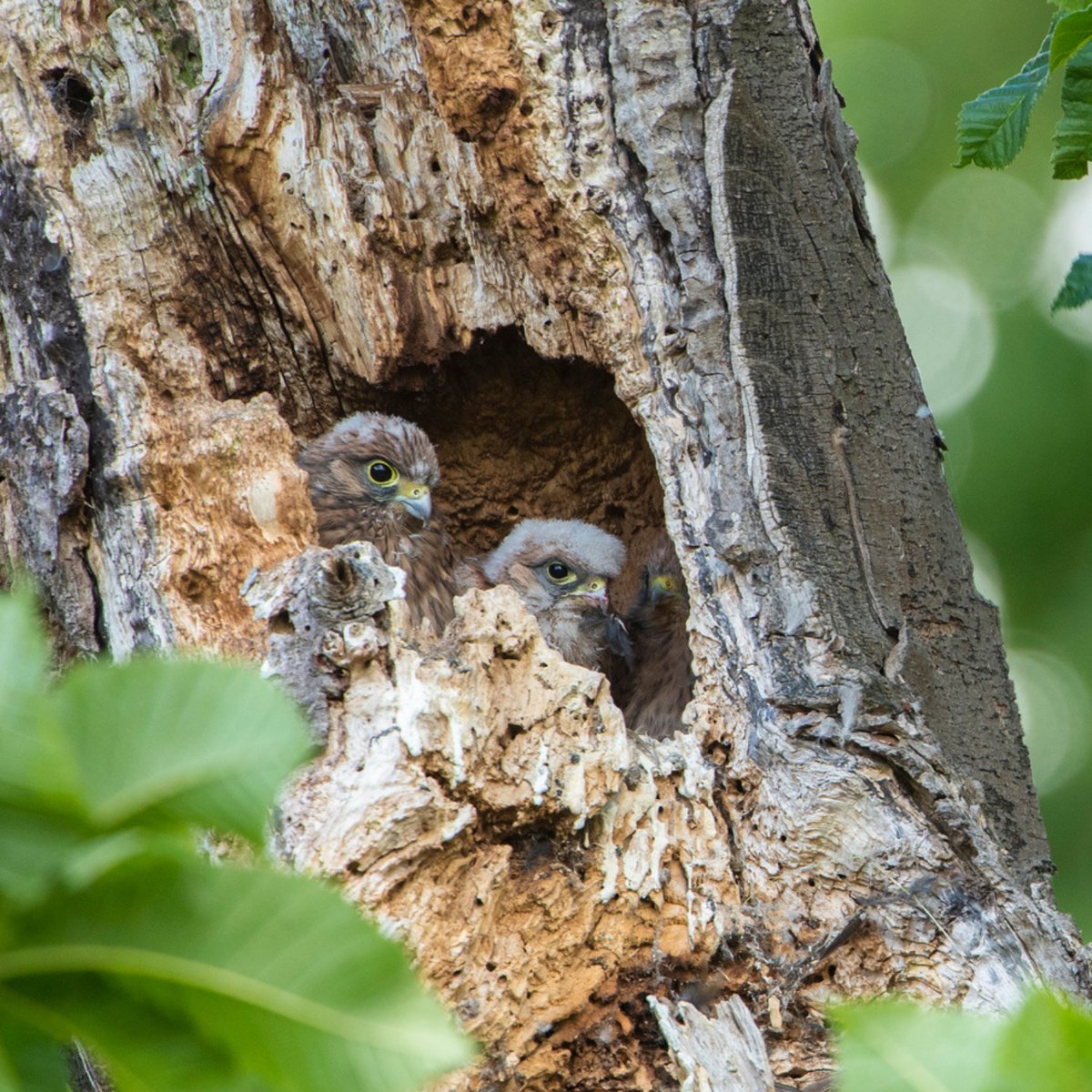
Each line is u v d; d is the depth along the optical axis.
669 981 6.82
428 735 6.36
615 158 8.30
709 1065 6.45
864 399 8.15
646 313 8.21
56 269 8.33
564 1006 6.58
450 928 6.25
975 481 12.67
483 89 8.34
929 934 6.87
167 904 2.24
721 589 7.76
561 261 8.57
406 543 10.71
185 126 8.97
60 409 7.91
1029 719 12.77
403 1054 2.17
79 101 8.80
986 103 6.38
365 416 10.65
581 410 10.64
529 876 6.66
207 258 9.08
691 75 8.23
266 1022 2.21
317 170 9.28
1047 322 12.80
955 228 13.57
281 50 9.24
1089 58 6.16
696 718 7.60
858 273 8.32
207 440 7.99
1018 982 6.70
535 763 6.66
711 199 8.12
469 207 9.40
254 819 2.17
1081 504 12.48
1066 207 13.38
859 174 8.77
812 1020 6.84
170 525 7.77
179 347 8.47
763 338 8.02
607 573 11.18
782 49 8.36
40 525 7.83
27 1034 2.29
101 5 8.90
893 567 7.96
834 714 7.37
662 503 11.69
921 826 7.07
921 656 7.83
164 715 2.20
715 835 7.18
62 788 2.15
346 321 9.58
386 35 9.52
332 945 2.24
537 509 11.86
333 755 6.27
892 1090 2.53
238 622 7.61
